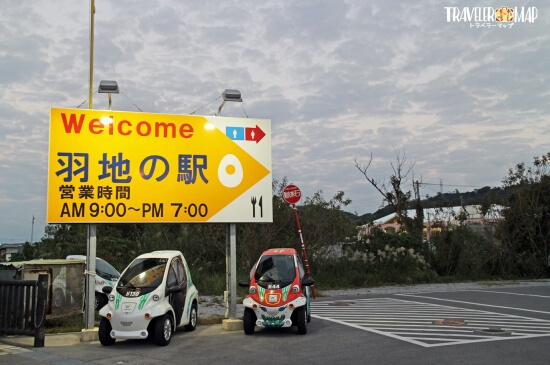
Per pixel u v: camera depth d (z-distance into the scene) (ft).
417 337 34.53
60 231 85.35
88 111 38.32
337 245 84.07
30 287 33.45
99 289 48.93
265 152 42.14
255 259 78.28
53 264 44.93
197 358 29.17
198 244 80.07
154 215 38.93
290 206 83.87
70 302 45.91
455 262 90.02
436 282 83.76
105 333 32.99
